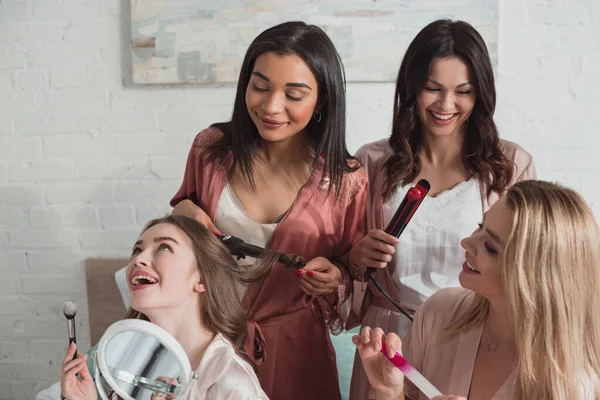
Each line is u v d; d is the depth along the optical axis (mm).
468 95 1347
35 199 2254
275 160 1369
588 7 1996
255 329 1339
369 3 2023
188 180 1445
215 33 2078
